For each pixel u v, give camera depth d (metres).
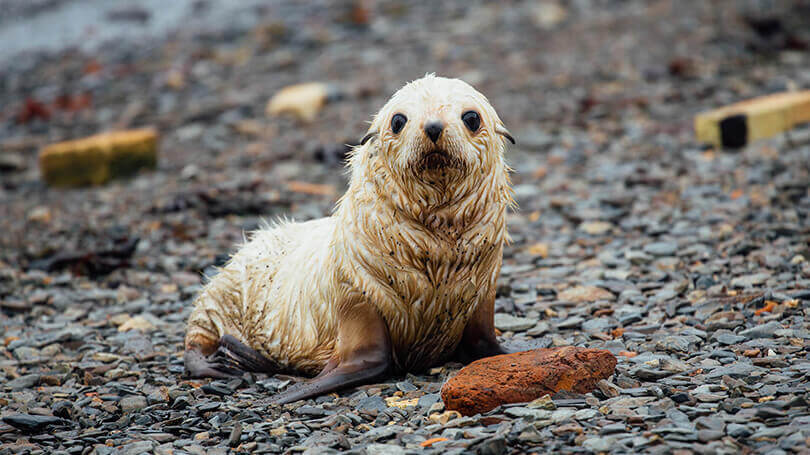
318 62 63.94
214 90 59.69
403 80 56.88
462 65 58.81
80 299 25.86
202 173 41.91
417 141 14.95
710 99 45.78
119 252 29.33
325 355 17.44
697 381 15.70
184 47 73.44
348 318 16.69
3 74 71.88
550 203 32.41
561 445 13.31
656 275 23.48
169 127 52.00
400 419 15.15
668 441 13.11
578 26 65.81
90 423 16.50
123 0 98.75
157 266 28.88
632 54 57.03
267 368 18.59
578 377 15.31
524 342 19.12
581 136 42.19
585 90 50.59
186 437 15.43
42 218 36.25
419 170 15.19
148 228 33.59
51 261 28.89
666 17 65.25
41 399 18.02
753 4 65.62
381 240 16.08
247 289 19.17
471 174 15.53
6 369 20.03
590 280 23.91
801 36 56.47
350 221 16.48
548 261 26.28
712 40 57.69
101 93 62.28
